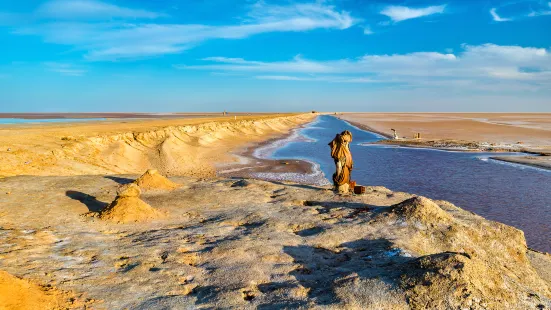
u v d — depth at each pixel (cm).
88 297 631
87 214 1121
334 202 1294
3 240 870
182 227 1052
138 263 784
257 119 7631
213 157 3228
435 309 605
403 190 2178
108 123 5122
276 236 961
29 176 1625
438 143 4603
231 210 1205
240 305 625
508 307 641
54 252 826
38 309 556
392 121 11038
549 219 1631
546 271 1054
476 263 701
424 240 941
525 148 4003
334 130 7544
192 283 709
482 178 2512
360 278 697
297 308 605
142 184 1484
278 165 2962
